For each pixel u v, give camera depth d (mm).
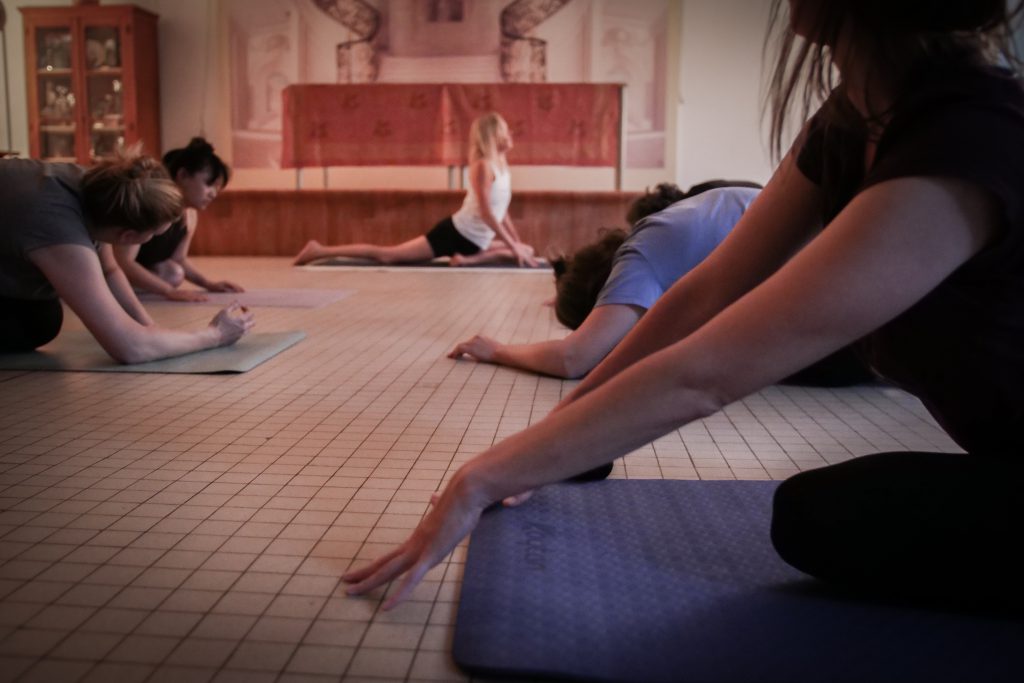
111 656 934
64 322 3189
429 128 6793
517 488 972
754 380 837
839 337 808
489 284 4758
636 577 1093
